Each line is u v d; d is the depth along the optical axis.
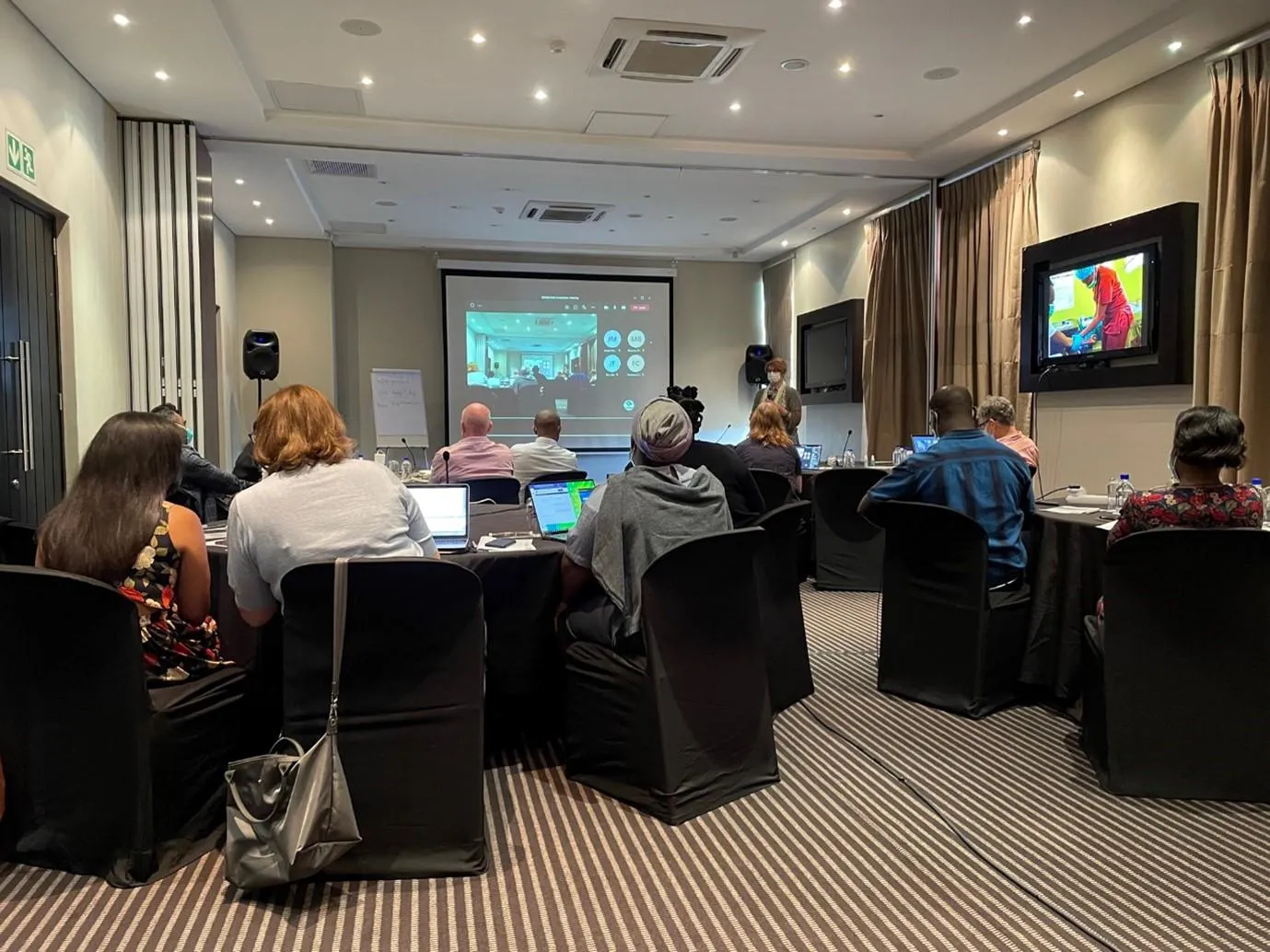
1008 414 4.69
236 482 4.69
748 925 1.74
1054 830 2.15
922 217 7.45
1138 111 5.20
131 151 5.57
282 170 6.68
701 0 4.24
